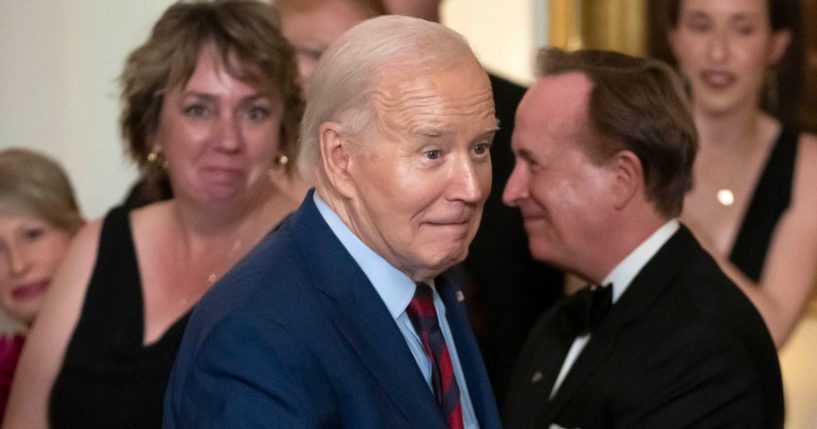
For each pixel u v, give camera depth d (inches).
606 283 199.8
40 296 263.3
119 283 219.0
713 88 290.4
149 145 222.2
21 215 261.6
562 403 194.1
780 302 280.8
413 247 147.0
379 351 150.1
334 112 147.9
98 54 361.4
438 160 145.1
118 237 222.7
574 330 201.3
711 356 186.5
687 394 185.8
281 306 146.8
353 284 150.9
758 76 291.4
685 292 192.4
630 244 197.2
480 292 243.8
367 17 247.1
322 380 145.4
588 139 195.3
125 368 212.5
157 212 225.9
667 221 198.2
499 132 255.3
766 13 291.6
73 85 361.7
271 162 219.0
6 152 268.5
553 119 197.9
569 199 197.5
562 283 254.5
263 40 212.7
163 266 220.4
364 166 146.3
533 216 203.6
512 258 247.9
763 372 191.8
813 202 287.1
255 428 141.0
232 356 143.8
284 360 143.6
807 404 326.0
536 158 199.8
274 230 161.3
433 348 158.9
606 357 191.8
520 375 212.5
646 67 199.8
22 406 219.8
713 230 288.8
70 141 362.9
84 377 213.9
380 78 144.8
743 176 290.0
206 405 143.9
